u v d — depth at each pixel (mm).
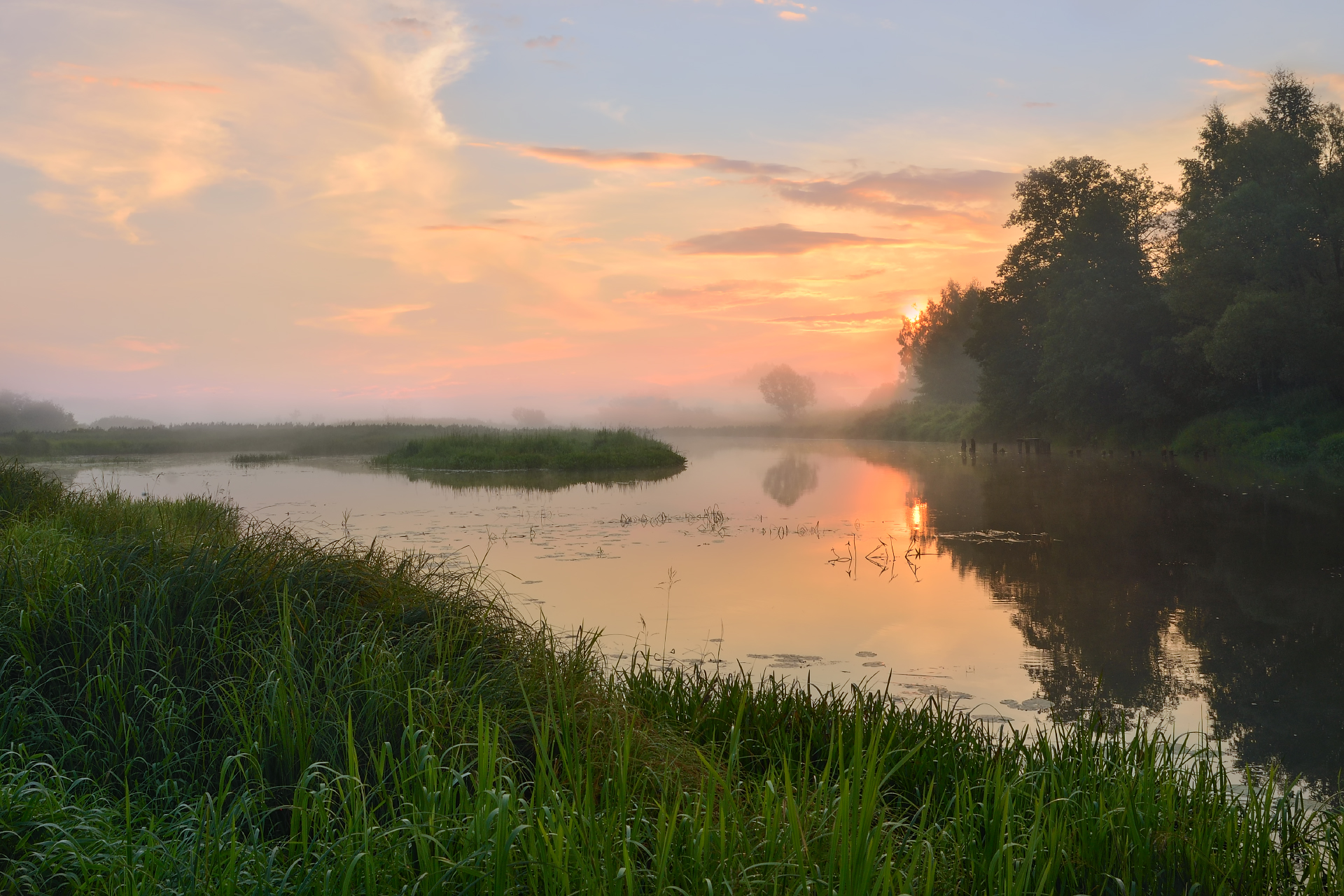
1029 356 50938
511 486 27516
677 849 3150
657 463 37844
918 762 4547
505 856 2775
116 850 3025
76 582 5047
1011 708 6367
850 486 26500
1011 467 33938
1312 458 30250
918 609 9703
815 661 7625
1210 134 39812
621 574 11852
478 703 4328
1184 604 9836
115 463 43531
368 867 2807
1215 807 4027
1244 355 34250
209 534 6426
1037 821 3338
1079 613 9453
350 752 3418
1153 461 35125
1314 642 8195
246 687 4277
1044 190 49094
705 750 4543
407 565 6090
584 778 3645
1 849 3062
